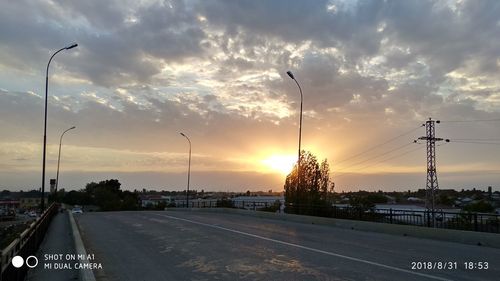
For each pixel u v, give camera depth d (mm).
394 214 23141
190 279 9703
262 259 12375
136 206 110312
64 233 20391
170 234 19672
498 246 15203
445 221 20094
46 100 31797
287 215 30250
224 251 14078
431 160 56625
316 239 17609
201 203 60688
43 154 31719
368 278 9609
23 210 94250
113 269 10984
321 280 9438
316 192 36625
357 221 22766
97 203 131375
